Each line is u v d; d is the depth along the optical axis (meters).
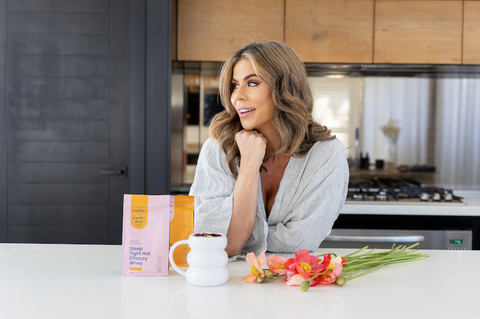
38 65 2.02
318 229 0.99
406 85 2.49
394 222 1.96
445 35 2.22
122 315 0.58
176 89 2.27
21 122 2.03
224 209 0.91
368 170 2.53
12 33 2.01
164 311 0.60
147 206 0.77
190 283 0.72
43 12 2.01
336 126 2.51
